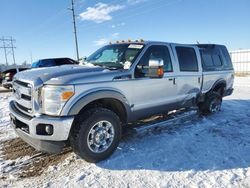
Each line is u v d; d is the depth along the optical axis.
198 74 5.79
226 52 7.21
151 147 4.40
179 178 3.35
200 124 5.76
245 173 3.46
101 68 4.16
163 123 5.11
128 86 4.20
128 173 3.51
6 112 7.61
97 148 3.81
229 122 5.92
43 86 3.54
